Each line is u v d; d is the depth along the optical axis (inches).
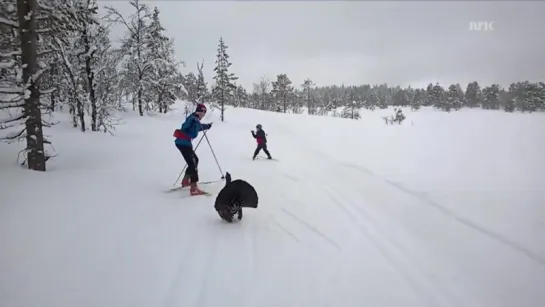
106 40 743.1
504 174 238.5
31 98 294.2
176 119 1146.0
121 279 137.5
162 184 300.0
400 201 227.1
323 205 245.3
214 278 143.9
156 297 127.5
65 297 121.6
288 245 178.2
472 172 252.7
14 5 318.0
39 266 139.6
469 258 149.2
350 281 142.7
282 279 144.6
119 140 587.8
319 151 505.7
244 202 208.5
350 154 426.6
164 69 1229.1
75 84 641.0
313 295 133.0
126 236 178.2
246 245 177.8
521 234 155.3
